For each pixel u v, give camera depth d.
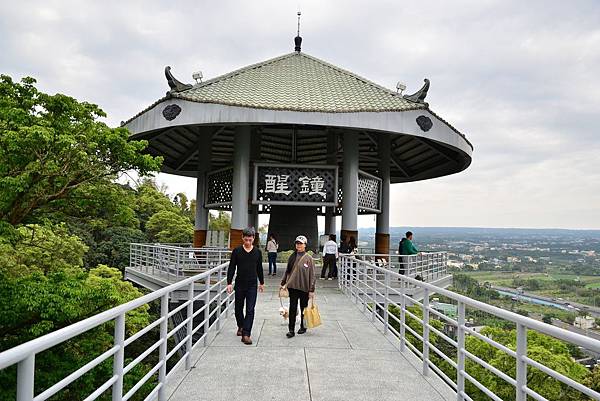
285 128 21.27
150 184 48.62
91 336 10.30
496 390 14.82
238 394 5.27
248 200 17.64
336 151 20.39
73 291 9.80
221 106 15.26
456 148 18.06
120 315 3.81
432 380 5.90
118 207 12.02
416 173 25.34
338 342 7.83
